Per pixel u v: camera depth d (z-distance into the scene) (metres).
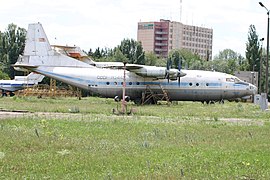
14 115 35.25
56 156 17.39
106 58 118.75
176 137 23.70
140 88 58.50
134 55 125.56
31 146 19.78
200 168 15.41
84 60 72.50
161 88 57.97
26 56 63.09
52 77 61.38
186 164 16.02
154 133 25.00
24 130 25.11
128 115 38.25
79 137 23.06
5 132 23.94
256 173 14.77
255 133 26.17
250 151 19.14
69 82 60.28
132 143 21.11
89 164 15.90
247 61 104.56
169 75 57.12
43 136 22.86
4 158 16.81
